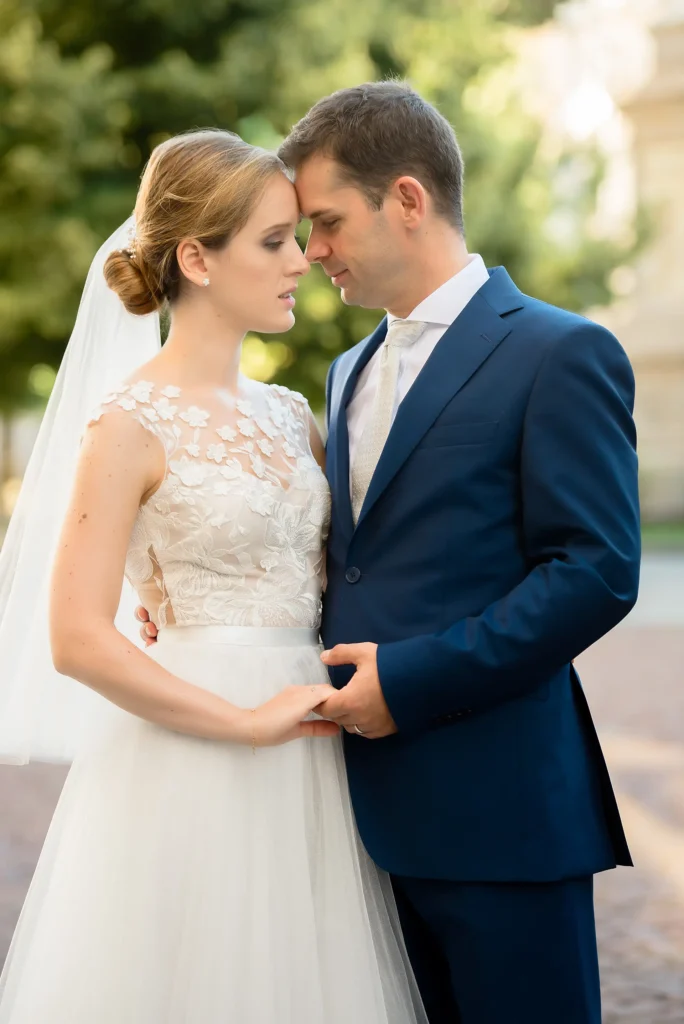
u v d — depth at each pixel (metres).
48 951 2.07
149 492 2.13
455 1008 2.38
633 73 18.42
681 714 6.26
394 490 2.19
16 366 9.61
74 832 2.14
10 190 8.45
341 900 2.15
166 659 2.16
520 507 2.16
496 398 2.14
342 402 2.42
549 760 2.17
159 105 8.63
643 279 18.77
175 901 2.04
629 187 18.70
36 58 8.20
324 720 2.20
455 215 2.33
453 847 2.13
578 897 2.19
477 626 2.06
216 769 2.10
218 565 2.15
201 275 2.18
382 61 9.21
